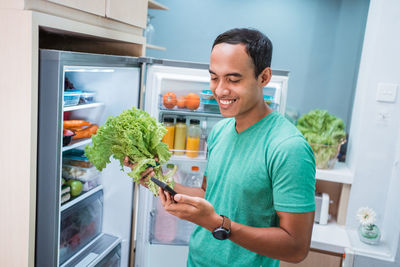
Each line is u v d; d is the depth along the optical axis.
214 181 1.12
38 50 1.06
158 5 2.56
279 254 0.94
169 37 3.06
